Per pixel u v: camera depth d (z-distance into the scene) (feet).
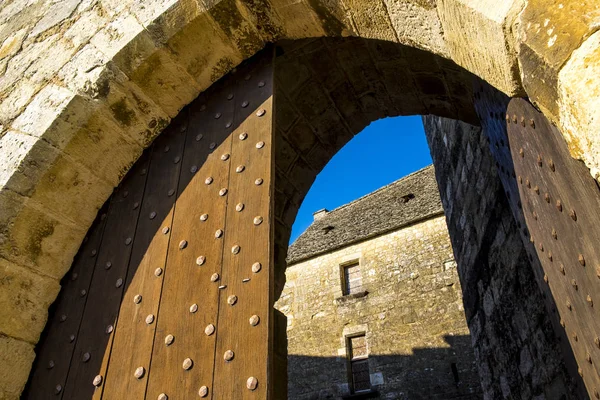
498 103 7.85
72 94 7.94
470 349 32.48
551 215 6.26
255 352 5.77
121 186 8.87
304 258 43.93
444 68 10.14
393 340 35.65
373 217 44.96
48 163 7.75
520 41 4.56
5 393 6.83
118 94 8.21
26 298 7.44
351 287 40.83
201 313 6.49
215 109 8.82
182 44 8.19
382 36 7.13
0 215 7.27
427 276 36.76
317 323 39.93
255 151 7.80
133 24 8.23
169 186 8.31
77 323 7.46
